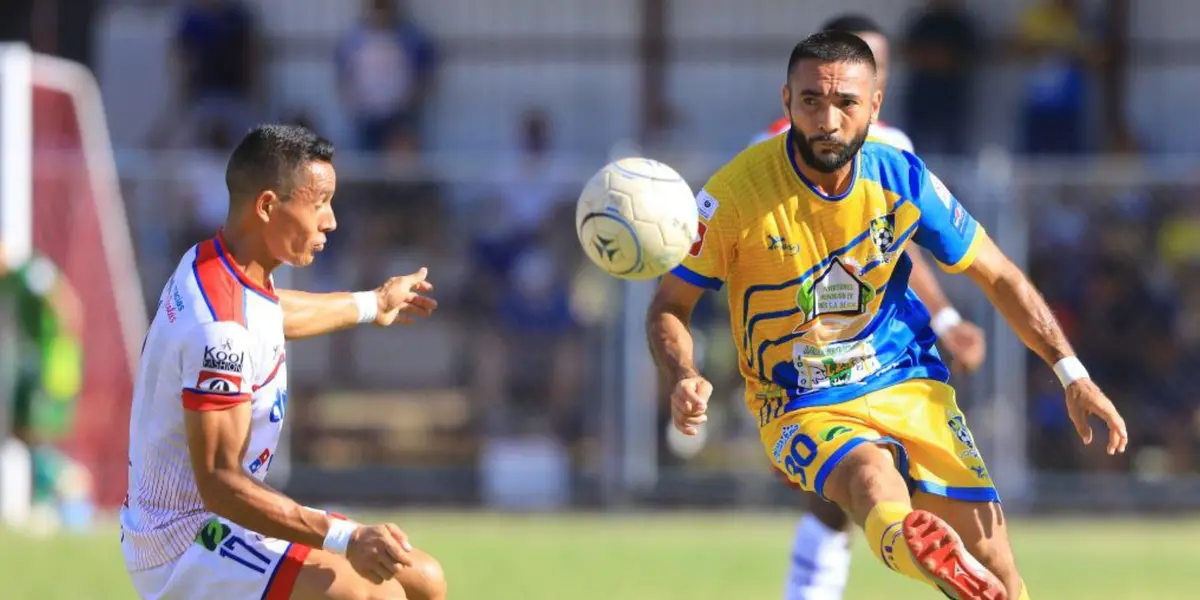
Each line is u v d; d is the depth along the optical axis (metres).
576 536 39.22
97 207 43.50
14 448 39.78
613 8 59.72
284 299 20.48
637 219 19.30
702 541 38.56
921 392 20.70
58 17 59.22
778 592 30.80
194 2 57.72
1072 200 44.28
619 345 44.44
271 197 18.09
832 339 20.52
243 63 55.81
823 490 19.62
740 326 20.78
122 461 43.22
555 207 45.25
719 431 44.38
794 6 59.56
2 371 39.56
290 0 59.31
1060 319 44.03
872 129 23.95
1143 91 58.72
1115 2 58.94
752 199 20.09
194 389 17.58
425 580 18.55
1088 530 41.94
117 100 59.25
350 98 55.44
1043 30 57.12
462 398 44.88
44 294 39.56
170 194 44.72
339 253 44.75
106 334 43.19
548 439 44.59
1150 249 44.34
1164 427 44.16
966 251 20.55
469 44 59.66
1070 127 55.38
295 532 17.48
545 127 55.47
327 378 44.94
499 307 44.84
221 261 18.22
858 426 20.23
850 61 19.06
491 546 36.94
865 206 20.05
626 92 59.53
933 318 24.80
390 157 49.81
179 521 18.25
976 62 55.84
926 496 20.33
